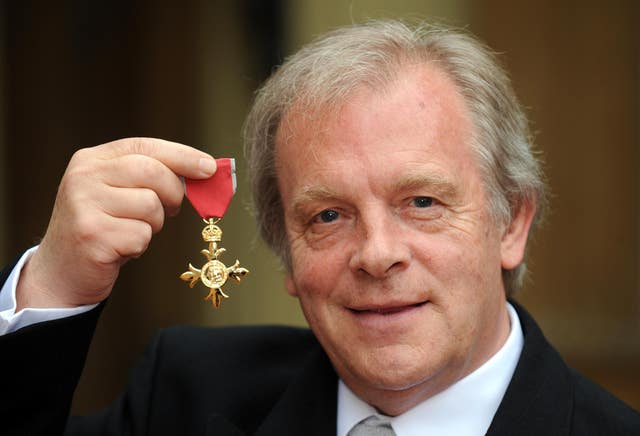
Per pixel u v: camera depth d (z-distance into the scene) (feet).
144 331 21.31
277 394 9.59
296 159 8.06
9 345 7.85
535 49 19.67
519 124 8.70
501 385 8.41
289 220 8.34
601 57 19.70
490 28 19.54
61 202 7.96
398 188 7.72
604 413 8.31
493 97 8.32
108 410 10.23
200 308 21.16
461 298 7.92
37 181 20.71
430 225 7.84
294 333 10.34
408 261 7.75
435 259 7.80
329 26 19.29
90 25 20.86
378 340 7.89
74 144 20.94
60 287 8.09
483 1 19.48
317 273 8.06
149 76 21.01
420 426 8.35
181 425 9.66
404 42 8.14
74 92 20.90
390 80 7.86
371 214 7.76
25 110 20.59
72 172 7.90
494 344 8.46
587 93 19.75
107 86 21.06
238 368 9.93
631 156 19.79
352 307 7.95
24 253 8.35
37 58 20.62
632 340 19.69
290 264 8.98
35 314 7.98
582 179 19.90
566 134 19.85
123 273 21.36
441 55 8.19
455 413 8.31
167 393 9.93
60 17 20.67
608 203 19.88
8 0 20.29
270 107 8.48
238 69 20.49
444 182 7.80
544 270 20.02
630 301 19.94
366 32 8.27
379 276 7.73
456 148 7.97
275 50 19.92
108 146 7.98
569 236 19.99
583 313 19.98
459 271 7.89
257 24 20.07
